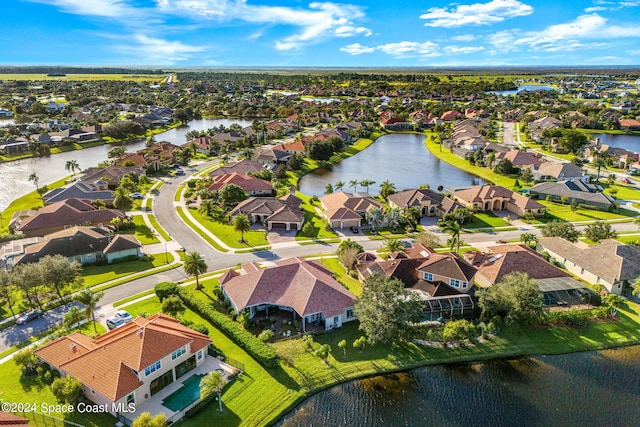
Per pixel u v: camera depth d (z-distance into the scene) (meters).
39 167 160.00
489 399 50.00
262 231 99.44
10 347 55.81
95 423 43.72
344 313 62.72
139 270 78.62
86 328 59.75
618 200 124.50
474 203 115.50
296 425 46.00
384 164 177.75
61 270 66.00
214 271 78.75
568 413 48.16
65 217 96.69
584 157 176.38
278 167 153.12
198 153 183.00
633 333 61.50
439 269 70.31
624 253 75.00
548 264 74.25
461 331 58.28
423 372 54.19
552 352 57.91
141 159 153.00
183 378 50.59
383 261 75.94
